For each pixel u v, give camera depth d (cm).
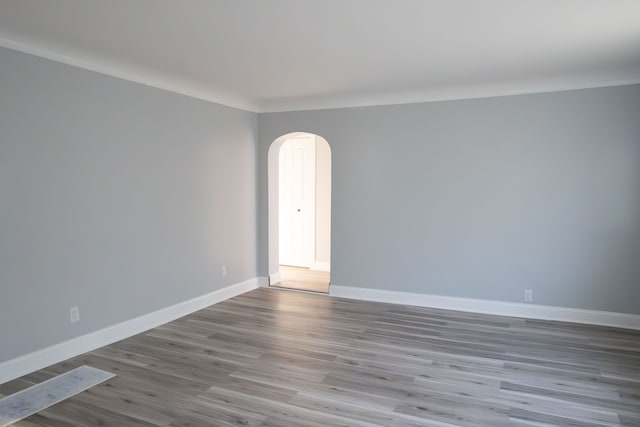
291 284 592
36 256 313
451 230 471
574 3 248
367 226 511
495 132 445
